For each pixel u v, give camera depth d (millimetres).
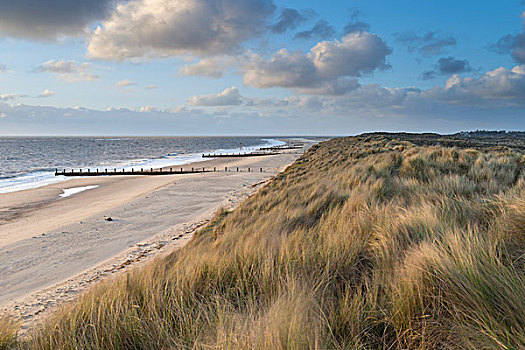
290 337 1674
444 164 9617
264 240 4320
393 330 1907
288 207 8547
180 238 12273
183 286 2891
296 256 3242
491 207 3771
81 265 10484
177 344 1986
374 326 1965
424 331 1707
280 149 121062
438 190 5949
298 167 27234
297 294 2262
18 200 24656
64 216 18594
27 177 42000
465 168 9039
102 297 2904
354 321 1950
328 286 2570
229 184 29234
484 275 1916
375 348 1806
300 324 1759
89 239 13430
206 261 3617
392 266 2578
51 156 89062
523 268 2016
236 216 10359
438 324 1739
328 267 2760
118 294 2865
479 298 1743
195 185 28875
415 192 5961
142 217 17109
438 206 4148
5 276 9734
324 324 1902
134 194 25906
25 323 5688
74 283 8547
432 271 2143
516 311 1583
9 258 11336
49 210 20812
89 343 2303
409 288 2027
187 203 20656
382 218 4082
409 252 2561
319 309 2084
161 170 45125
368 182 8727
